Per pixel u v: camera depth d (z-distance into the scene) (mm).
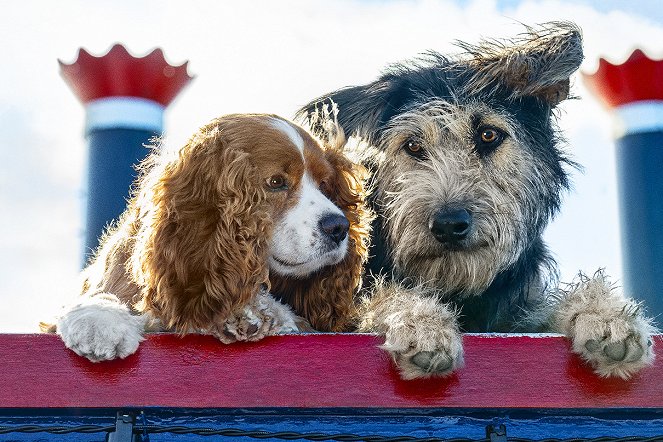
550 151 4953
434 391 3010
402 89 5035
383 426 3035
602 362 3066
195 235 3668
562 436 3090
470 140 4691
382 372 3010
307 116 5133
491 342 3082
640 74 5301
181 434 2939
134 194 4488
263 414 3014
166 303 3527
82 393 2930
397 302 3787
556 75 4703
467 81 4934
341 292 4266
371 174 4844
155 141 4719
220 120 4121
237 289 3578
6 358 2947
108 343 2922
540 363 3072
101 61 5074
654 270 5320
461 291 4641
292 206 3967
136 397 2930
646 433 3109
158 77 5098
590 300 3422
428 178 4551
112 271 3965
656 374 3102
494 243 4500
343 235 3979
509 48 4863
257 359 3004
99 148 5145
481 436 3051
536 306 4824
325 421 3025
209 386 2961
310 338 3045
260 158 3930
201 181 3828
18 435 2920
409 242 4504
